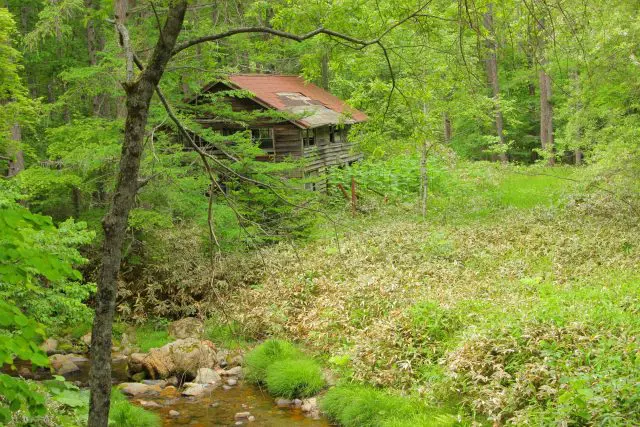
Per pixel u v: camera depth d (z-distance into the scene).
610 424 7.13
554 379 8.78
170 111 5.80
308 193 7.67
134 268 17.67
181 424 10.86
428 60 13.49
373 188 27.94
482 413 9.56
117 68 14.25
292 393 11.92
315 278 16.56
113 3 5.48
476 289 14.45
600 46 15.84
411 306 13.10
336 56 7.40
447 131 37.62
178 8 4.97
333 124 27.17
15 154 17.23
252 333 14.76
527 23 6.30
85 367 13.84
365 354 12.04
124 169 5.00
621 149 17.80
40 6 25.11
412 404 10.27
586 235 17.59
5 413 3.63
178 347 13.42
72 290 11.85
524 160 44.62
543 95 35.16
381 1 7.07
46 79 25.72
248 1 7.96
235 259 16.00
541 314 10.64
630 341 9.04
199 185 13.92
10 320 3.54
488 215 22.73
